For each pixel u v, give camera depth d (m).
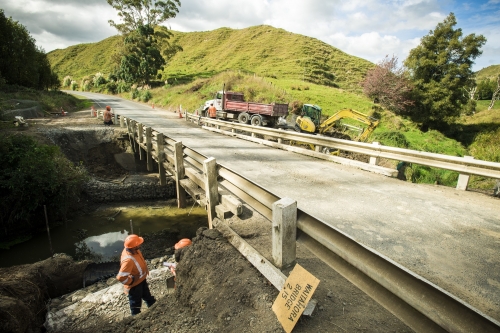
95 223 10.53
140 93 42.56
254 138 12.41
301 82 36.31
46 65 35.66
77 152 14.65
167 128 16.97
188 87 36.06
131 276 4.36
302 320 2.31
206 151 10.12
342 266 2.13
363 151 7.61
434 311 1.47
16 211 9.39
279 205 2.52
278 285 2.53
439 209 4.84
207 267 3.39
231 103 18.84
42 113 22.05
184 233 9.60
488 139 10.63
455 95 28.92
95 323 4.78
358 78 47.16
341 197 5.40
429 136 23.38
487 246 3.58
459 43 28.36
